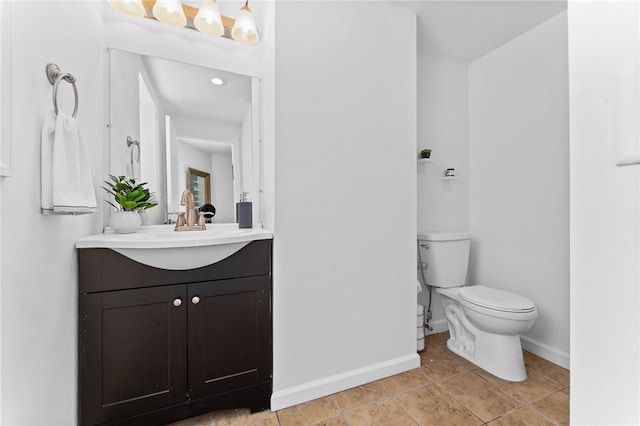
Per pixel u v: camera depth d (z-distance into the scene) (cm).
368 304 168
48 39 96
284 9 146
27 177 84
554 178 188
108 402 117
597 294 40
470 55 235
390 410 142
